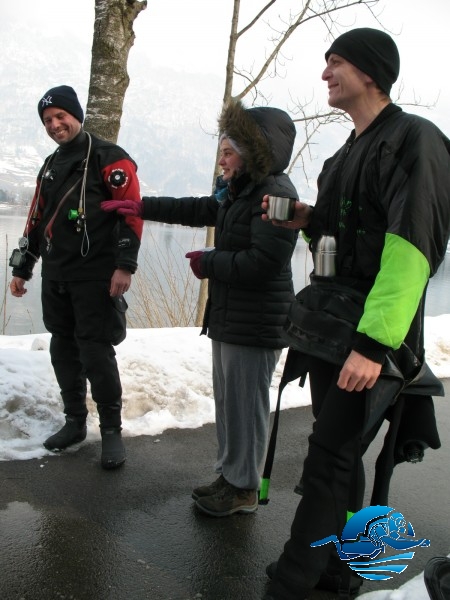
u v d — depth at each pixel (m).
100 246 3.08
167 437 3.68
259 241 2.48
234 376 2.70
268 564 2.44
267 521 2.79
